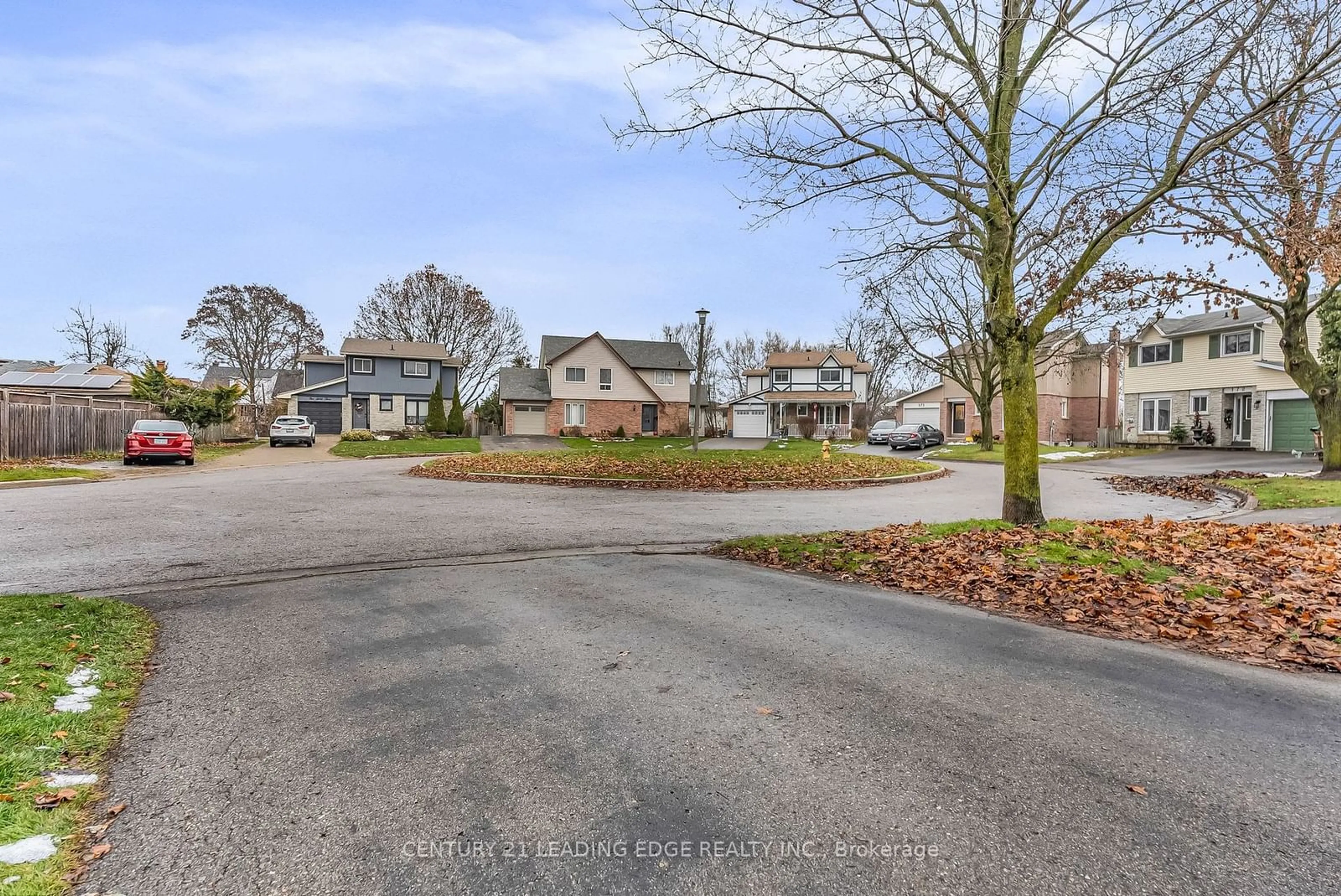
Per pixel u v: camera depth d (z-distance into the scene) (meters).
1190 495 13.21
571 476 16.03
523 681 3.63
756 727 3.08
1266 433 24.03
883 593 5.75
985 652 4.18
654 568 6.66
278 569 6.41
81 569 6.25
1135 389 30.12
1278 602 5.05
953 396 42.47
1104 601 5.23
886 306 22.12
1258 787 2.58
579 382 41.78
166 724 3.08
